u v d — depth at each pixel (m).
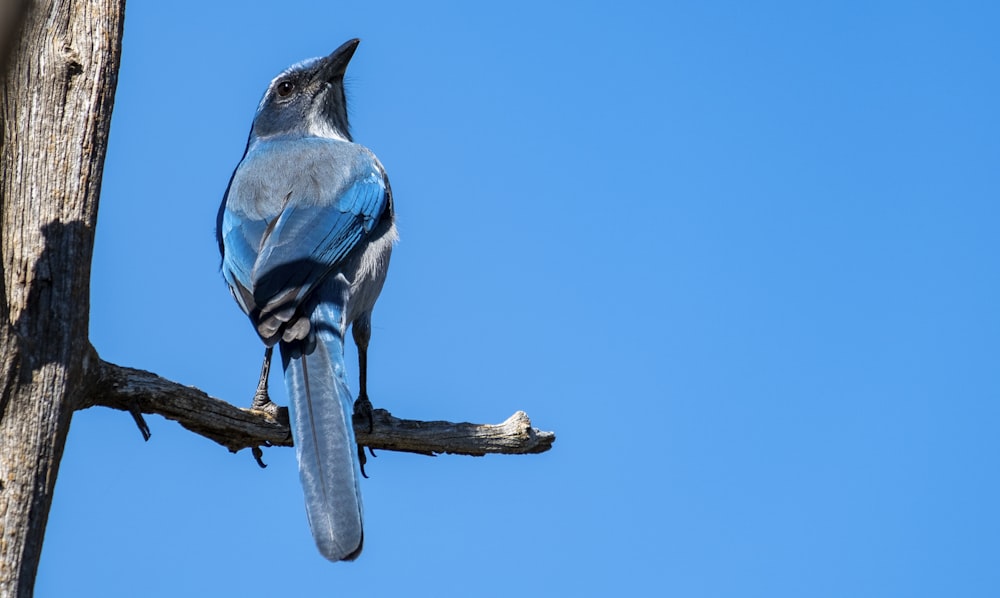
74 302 11.04
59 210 11.22
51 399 10.71
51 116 11.52
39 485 10.51
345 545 11.99
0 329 10.44
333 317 14.19
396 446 14.23
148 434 12.43
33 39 11.62
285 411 13.55
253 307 14.09
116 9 12.09
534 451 14.46
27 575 10.30
